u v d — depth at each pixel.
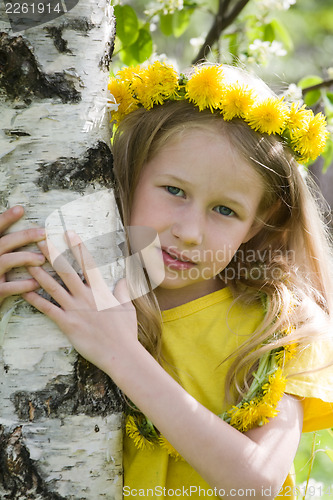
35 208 1.01
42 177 1.01
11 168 1.01
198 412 1.05
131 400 1.06
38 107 1.00
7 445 1.01
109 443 1.04
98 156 1.03
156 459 1.13
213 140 1.13
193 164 1.12
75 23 1.01
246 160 1.14
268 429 1.11
